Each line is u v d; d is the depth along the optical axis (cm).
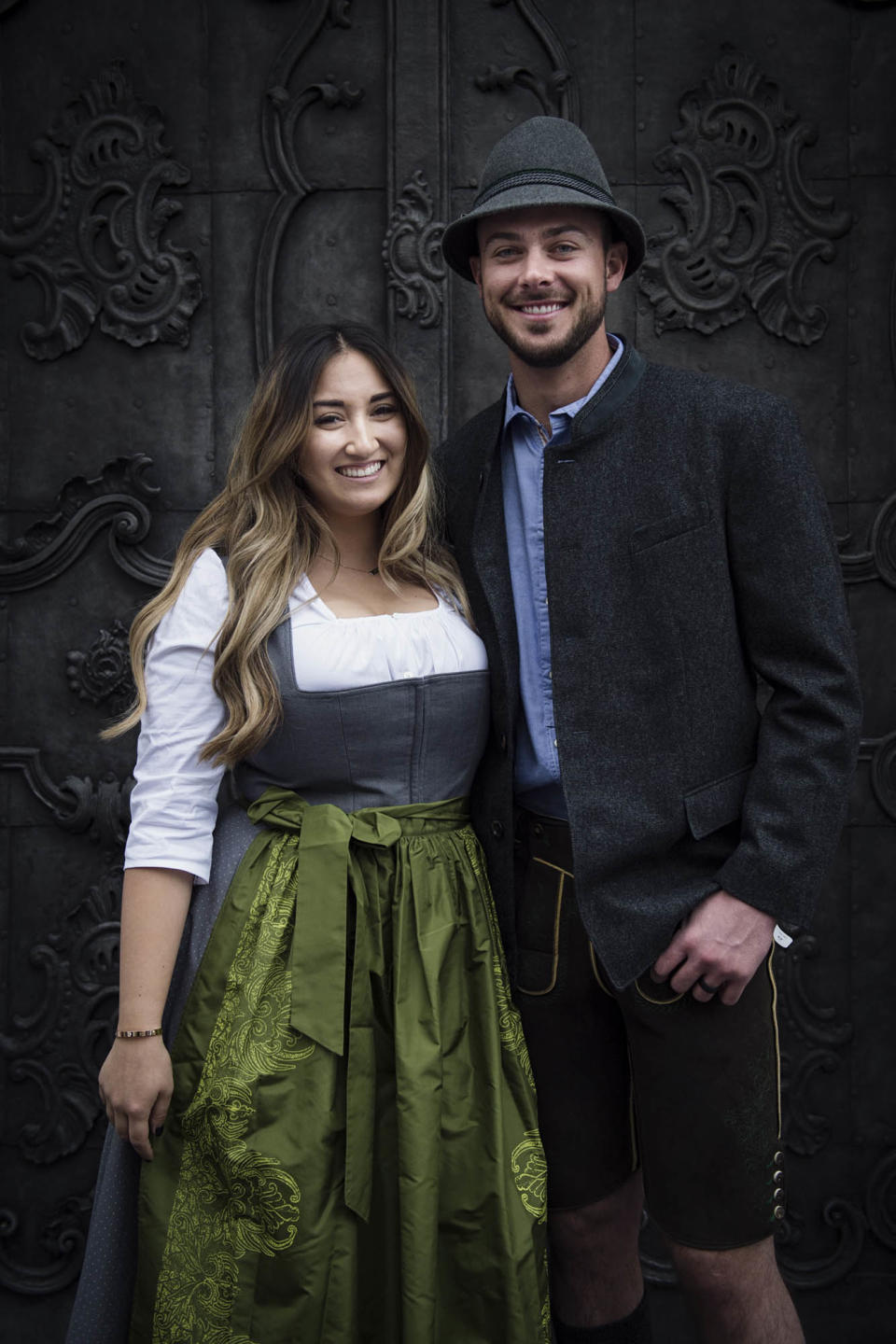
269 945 143
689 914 149
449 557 166
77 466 225
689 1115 153
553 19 218
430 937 146
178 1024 149
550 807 162
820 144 218
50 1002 227
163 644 149
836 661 142
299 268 222
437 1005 144
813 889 142
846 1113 224
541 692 156
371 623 151
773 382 220
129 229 222
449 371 220
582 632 149
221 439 224
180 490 224
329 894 143
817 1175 224
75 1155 227
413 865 148
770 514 144
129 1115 143
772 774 144
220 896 150
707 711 148
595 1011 167
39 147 221
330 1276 138
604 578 149
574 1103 168
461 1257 145
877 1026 223
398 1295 144
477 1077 149
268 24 220
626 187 219
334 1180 140
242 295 223
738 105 217
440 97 217
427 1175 140
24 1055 228
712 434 146
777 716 146
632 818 147
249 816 152
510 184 150
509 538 160
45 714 226
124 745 225
